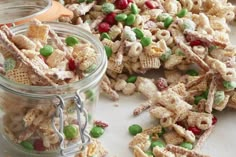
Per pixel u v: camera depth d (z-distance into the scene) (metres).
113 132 0.58
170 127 0.57
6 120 0.53
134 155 0.55
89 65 0.52
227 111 0.61
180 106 0.57
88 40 0.55
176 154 0.54
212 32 0.65
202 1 0.71
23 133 0.52
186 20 0.65
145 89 0.61
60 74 0.50
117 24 0.65
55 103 0.50
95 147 0.55
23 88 0.49
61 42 0.54
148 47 0.62
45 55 0.52
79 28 0.56
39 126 0.51
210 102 0.58
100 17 0.66
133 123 0.59
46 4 0.62
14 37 0.51
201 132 0.58
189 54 0.62
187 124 0.58
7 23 0.57
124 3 0.66
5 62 0.50
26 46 0.51
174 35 0.65
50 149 0.53
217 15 0.70
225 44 0.63
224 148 0.57
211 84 0.60
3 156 0.54
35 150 0.54
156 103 0.59
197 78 0.60
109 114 0.60
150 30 0.66
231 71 0.59
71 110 0.51
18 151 0.54
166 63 0.63
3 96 0.51
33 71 0.49
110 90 0.61
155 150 0.54
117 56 0.61
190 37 0.64
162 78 0.63
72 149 0.53
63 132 0.51
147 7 0.68
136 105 0.61
